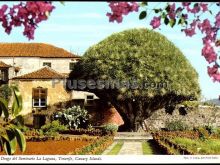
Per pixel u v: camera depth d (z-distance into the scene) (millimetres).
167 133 42375
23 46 67062
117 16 6645
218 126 54781
